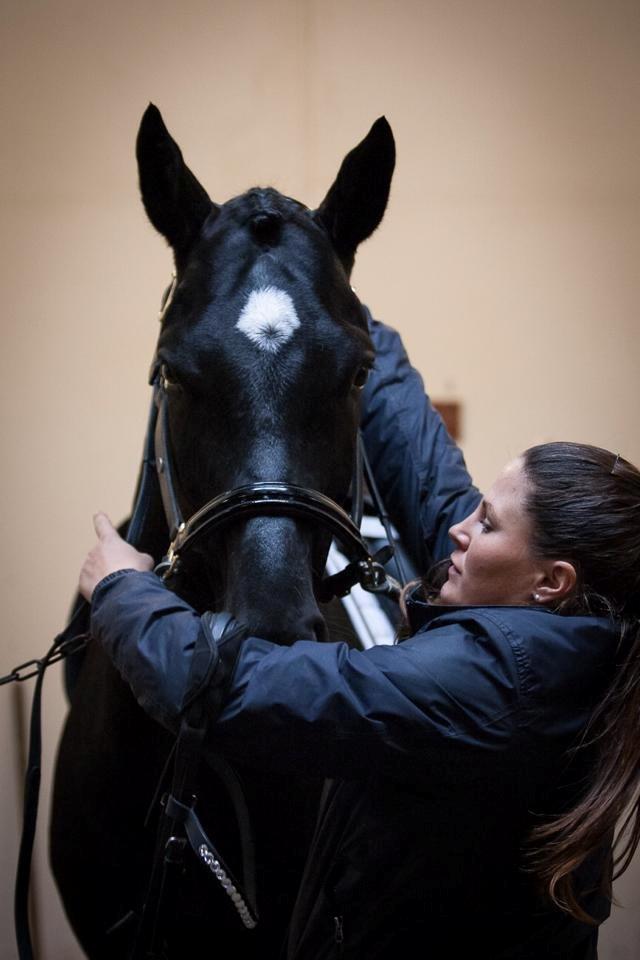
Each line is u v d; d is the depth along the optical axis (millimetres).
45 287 4215
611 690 1431
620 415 4383
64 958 4105
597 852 1587
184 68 4164
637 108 4219
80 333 4250
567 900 1460
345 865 1612
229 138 4211
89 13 4102
